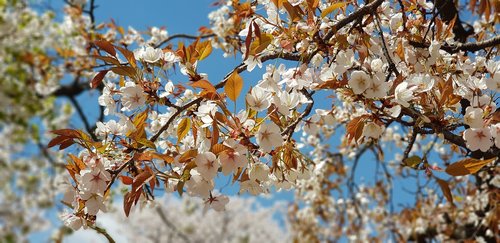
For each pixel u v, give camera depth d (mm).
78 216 521
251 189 543
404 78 531
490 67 561
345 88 517
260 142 489
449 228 1466
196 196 517
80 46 1413
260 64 598
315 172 892
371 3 582
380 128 517
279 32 594
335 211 1740
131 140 556
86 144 520
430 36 684
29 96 2361
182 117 591
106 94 611
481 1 749
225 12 1202
